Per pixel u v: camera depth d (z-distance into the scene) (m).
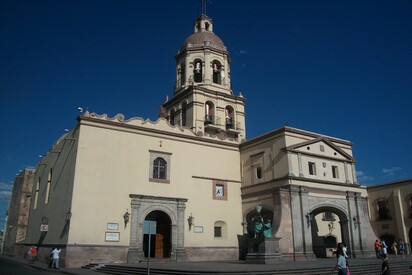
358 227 32.97
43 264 28.83
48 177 35.06
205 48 41.62
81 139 27.55
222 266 22.67
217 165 33.75
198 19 45.88
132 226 27.91
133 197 28.47
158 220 30.72
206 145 33.69
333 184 32.78
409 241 38.75
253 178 33.41
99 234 26.55
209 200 32.34
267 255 24.98
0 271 22.92
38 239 34.47
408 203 39.16
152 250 29.95
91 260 25.84
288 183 29.78
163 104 43.62
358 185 34.56
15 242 51.09
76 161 26.94
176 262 27.97
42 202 35.84
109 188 27.77
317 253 35.12
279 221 28.84
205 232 31.31
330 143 33.97
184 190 31.22
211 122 39.09
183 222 30.33
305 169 31.42
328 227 36.75
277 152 31.50
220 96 40.28
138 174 29.33
